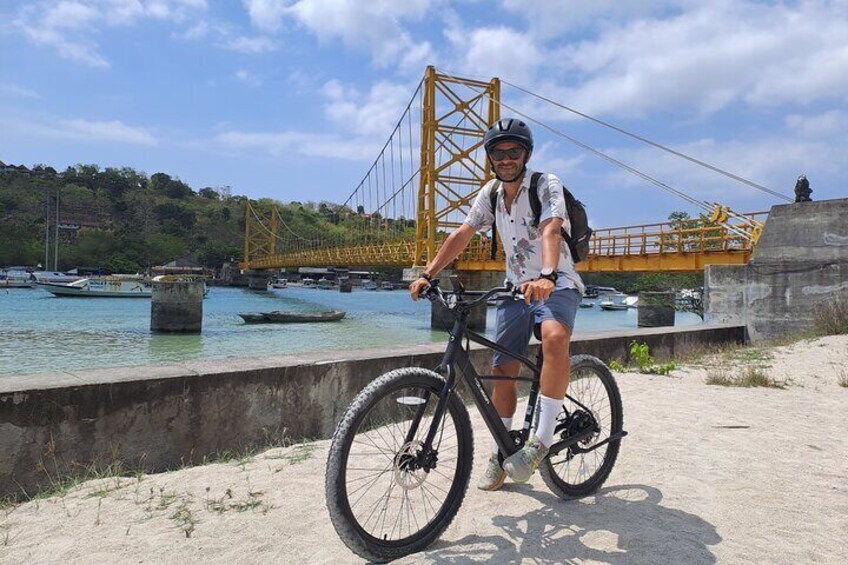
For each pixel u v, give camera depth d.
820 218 14.18
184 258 121.94
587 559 2.25
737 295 15.20
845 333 11.54
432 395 2.40
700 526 2.55
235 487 3.05
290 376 4.48
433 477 2.57
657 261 21.47
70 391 3.49
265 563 2.23
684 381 6.43
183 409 3.94
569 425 2.83
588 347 7.57
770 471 3.30
